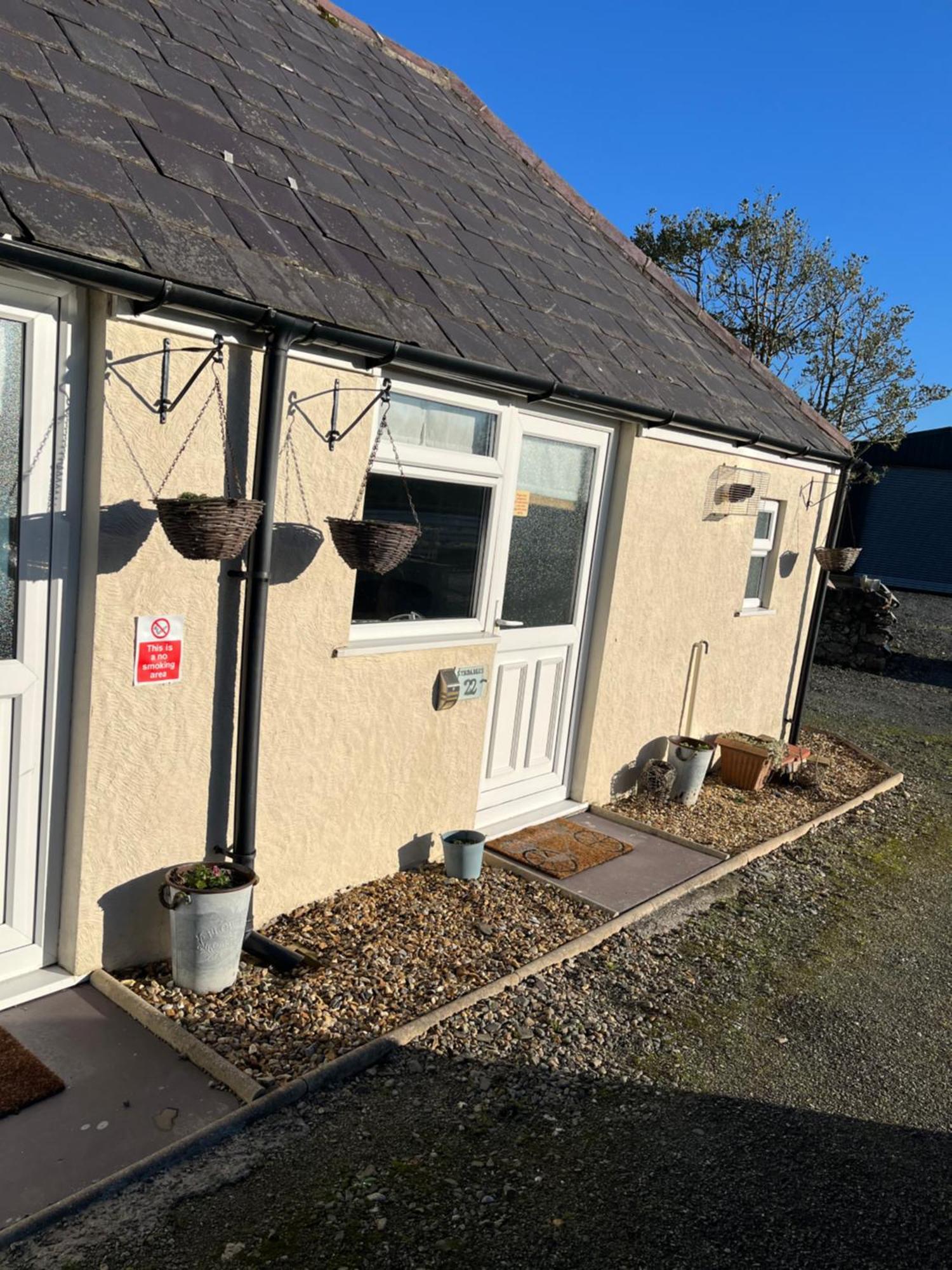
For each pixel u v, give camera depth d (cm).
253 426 396
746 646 836
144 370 352
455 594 534
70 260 301
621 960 461
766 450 748
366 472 448
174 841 398
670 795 712
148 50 463
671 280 877
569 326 592
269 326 364
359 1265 258
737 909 543
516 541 576
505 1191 293
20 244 289
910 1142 346
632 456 627
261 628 392
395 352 411
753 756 777
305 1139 308
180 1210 272
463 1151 311
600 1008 414
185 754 395
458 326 470
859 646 1511
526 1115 333
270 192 440
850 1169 324
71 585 354
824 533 933
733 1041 403
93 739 359
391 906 474
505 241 627
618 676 672
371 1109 327
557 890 525
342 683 456
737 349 885
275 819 436
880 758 975
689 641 747
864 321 1772
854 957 501
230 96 488
